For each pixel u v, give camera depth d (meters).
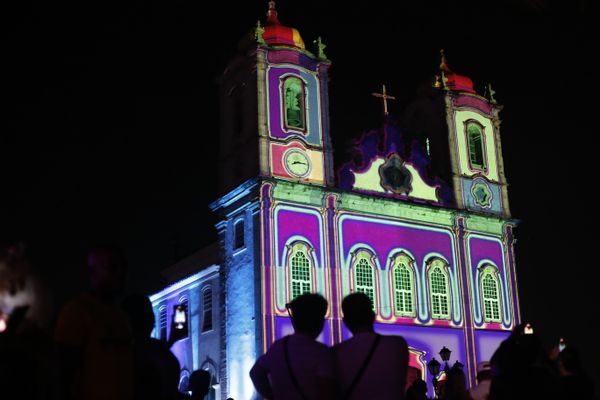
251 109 34.12
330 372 6.93
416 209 36.25
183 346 38.97
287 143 33.66
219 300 34.38
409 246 35.50
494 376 8.09
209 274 37.25
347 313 7.42
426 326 34.69
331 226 33.34
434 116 40.28
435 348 34.59
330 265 32.75
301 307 7.38
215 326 35.88
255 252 31.70
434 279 35.84
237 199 33.78
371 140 36.38
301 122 34.56
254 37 34.94
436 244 36.47
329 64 36.09
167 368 7.75
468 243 37.59
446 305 35.81
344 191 34.00
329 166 34.50
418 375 33.56
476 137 40.34
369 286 33.69
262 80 34.00
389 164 36.44
